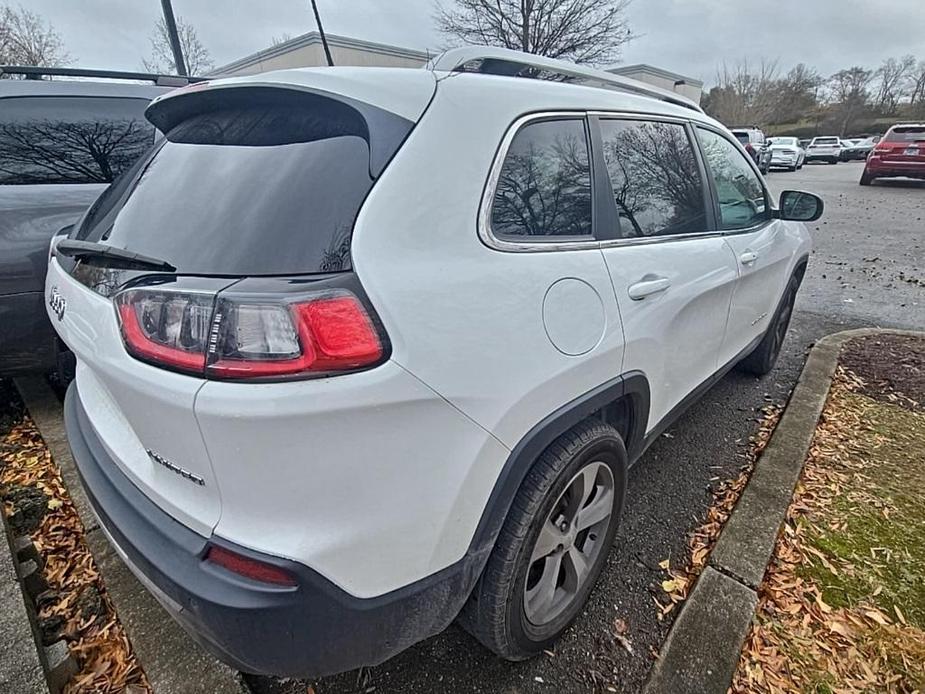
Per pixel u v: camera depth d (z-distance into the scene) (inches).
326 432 41.6
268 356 40.8
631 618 74.0
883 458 108.2
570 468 62.0
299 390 40.6
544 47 660.1
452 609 54.7
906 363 153.4
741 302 112.0
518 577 59.5
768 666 65.2
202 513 45.9
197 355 42.1
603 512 73.8
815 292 241.8
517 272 55.0
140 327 45.9
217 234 48.6
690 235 90.8
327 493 43.1
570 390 59.7
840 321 202.1
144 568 48.6
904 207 493.7
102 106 136.6
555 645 70.1
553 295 57.9
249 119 58.4
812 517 90.8
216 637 45.8
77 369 75.8
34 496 96.1
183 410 42.2
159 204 57.2
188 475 45.9
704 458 112.3
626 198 75.8
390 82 52.7
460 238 51.4
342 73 53.9
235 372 40.8
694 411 132.1
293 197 48.2
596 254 66.7
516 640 63.3
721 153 108.6
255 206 49.1
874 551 83.5
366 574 46.5
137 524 50.3
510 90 60.7
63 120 130.5
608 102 76.1
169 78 153.1
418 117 51.0
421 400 45.2
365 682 65.4
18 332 113.3
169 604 48.3
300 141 53.1
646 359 74.5
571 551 70.5
